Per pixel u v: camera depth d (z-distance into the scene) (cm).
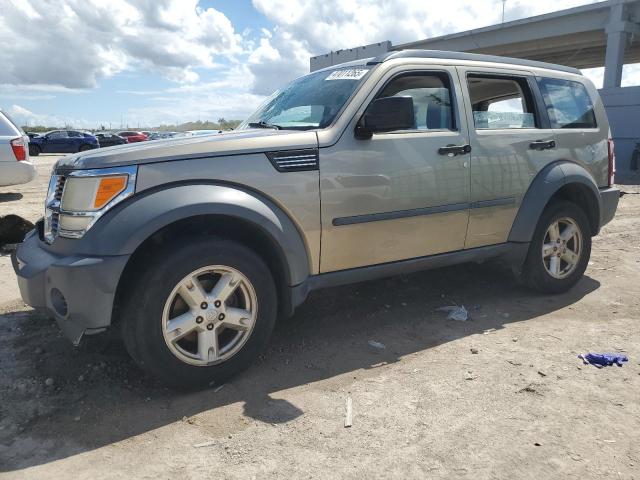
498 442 265
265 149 332
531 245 467
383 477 240
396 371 343
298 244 345
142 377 334
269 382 331
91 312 289
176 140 332
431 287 514
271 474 243
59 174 330
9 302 467
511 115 456
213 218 318
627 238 740
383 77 384
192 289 306
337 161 356
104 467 250
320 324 425
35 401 305
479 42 2931
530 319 432
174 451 261
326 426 281
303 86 436
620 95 2002
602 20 2430
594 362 350
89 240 293
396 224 386
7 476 243
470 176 419
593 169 508
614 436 269
